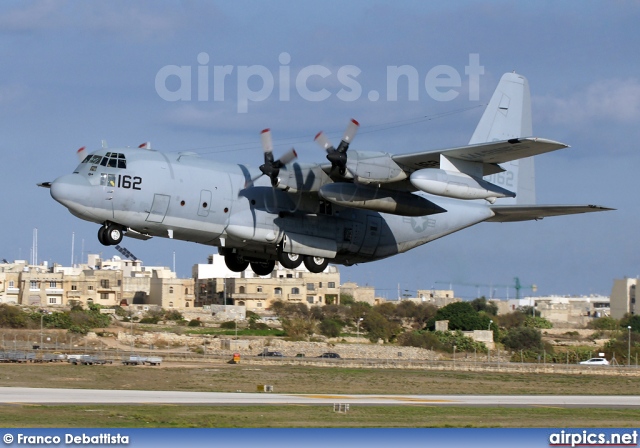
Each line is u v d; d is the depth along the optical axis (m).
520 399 115.25
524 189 132.50
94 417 81.06
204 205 107.88
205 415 85.62
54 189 101.25
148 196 104.31
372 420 86.69
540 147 104.44
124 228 106.56
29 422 76.69
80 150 107.88
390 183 113.00
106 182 102.69
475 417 92.25
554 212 120.94
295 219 115.25
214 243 113.81
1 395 97.12
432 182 105.81
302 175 110.94
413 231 125.12
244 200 111.25
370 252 123.25
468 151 106.31
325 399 106.06
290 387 130.50
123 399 97.31
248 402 98.62
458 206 128.00
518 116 130.88
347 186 110.31
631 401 115.81
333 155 107.50
